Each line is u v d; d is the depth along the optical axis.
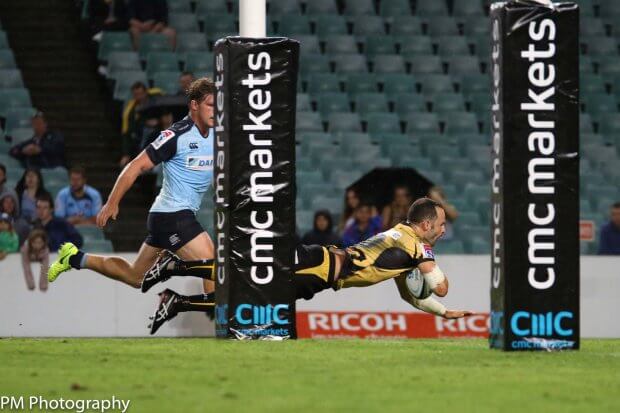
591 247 56.91
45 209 47.47
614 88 72.12
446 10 73.69
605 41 73.56
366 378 22.70
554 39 26.62
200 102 32.81
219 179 30.52
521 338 27.14
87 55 67.12
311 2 71.50
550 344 27.19
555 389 21.48
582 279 45.03
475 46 72.62
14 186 52.94
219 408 19.08
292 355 26.73
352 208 51.91
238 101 30.08
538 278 27.00
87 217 51.41
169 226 33.31
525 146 26.70
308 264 31.38
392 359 26.03
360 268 31.66
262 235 30.39
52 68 65.81
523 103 26.64
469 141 64.88
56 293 42.38
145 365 24.69
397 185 51.81
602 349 29.27
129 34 65.56
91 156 60.38
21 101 61.28
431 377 22.91
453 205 58.47
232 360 25.64
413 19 72.12
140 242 55.31
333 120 63.91
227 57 29.95
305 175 58.56
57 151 56.41
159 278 32.72
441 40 71.50
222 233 30.50
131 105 56.78
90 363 25.05
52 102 63.50
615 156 66.12
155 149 32.59
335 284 31.81
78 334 42.38
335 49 69.00
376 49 69.94
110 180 58.72
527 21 26.53
